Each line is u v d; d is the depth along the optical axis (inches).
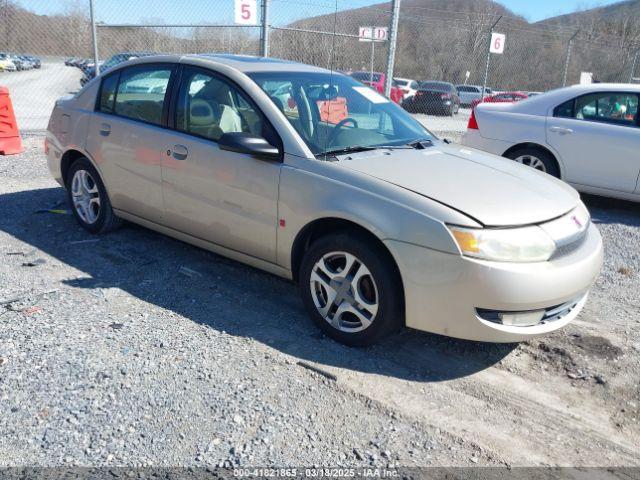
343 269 129.2
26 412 101.3
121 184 177.0
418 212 117.0
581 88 269.4
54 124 201.2
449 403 113.7
